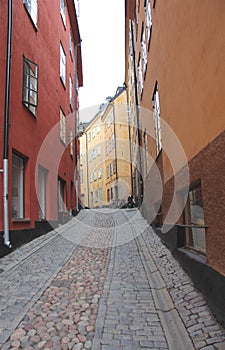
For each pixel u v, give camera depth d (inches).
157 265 218.2
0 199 253.0
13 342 116.0
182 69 180.7
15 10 305.1
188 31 162.7
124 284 183.0
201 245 168.7
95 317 137.3
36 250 276.4
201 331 117.0
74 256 260.4
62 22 563.8
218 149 120.6
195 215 180.1
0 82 262.7
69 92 633.0
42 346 113.2
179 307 141.9
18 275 199.2
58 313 141.6
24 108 322.7
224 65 111.3
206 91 134.5
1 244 243.8
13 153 299.4
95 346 113.2
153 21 310.7
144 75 433.4
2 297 160.1
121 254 266.1
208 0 126.8
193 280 160.6
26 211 322.0
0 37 265.6
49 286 179.3
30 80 348.5
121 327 128.2
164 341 117.2
